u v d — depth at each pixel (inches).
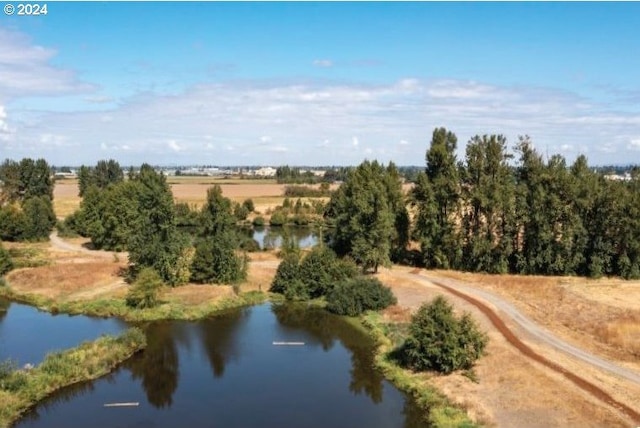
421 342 1785.2
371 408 1587.1
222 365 1945.1
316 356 2046.0
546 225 3014.3
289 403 1625.2
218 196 3902.6
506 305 2518.5
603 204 2974.9
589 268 3031.5
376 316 2450.8
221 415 1546.5
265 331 2346.2
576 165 3110.2
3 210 4559.5
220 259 2957.7
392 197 3476.9
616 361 1804.9
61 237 4842.5
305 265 2864.2
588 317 2289.6
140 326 2380.7
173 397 1667.1
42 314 2544.3
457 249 3230.8
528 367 1755.7
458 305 2524.6
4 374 1646.2
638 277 2984.7
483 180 3171.8
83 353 1892.2
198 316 2518.5
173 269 2876.5
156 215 2967.5
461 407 1505.9
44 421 1501.0
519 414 1451.8
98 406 1599.4
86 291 2844.5
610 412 1437.0
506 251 3122.5
